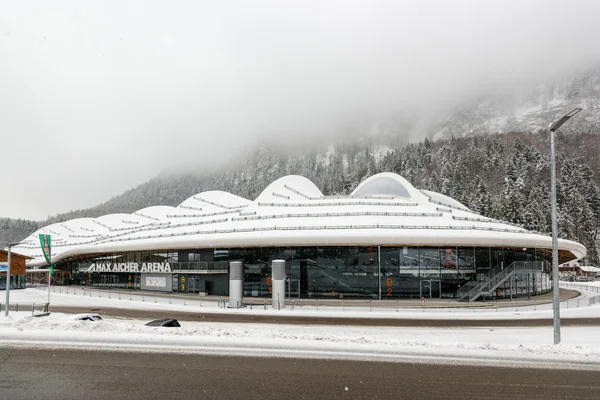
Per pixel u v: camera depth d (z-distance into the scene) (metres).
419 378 12.09
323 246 40.50
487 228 42.28
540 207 102.56
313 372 12.58
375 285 39.34
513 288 41.38
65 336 16.94
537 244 42.38
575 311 32.03
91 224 95.62
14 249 88.94
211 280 45.09
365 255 39.78
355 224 42.19
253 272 42.44
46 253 39.34
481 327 23.94
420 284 39.19
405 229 39.75
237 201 73.06
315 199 55.22
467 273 39.62
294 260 41.09
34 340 16.30
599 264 100.31
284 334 17.84
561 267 95.69
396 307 33.69
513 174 142.62
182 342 16.06
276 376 12.19
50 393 10.80
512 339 19.77
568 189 114.31
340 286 39.84
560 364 13.66
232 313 30.70
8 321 21.58
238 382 11.65
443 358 14.26
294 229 41.72
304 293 40.47
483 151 168.50
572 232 99.62
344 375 12.30
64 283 70.31
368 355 14.54
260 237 41.19
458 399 10.52
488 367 13.23
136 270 53.09
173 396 10.61
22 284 63.19
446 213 48.22
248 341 16.38
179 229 52.91
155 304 37.47
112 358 13.88
